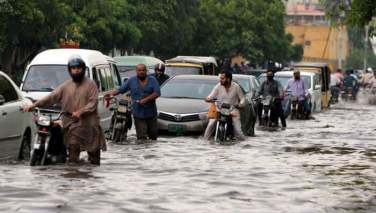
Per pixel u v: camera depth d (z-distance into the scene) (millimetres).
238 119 34062
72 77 22422
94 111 22438
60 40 70938
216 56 139125
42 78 33469
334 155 27125
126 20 92812
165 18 105375
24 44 75375
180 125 35625
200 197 16812
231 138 34094
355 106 80875
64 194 16531
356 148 30172
